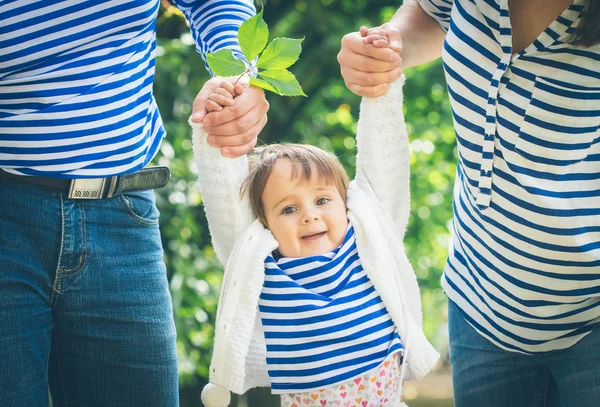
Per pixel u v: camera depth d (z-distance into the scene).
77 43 1.60
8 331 1.63
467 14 1.62
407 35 1.95
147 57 1.72
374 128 1.88
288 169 1.86
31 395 1.66
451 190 6.02
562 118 1.54
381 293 1.80
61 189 1.66
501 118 1.59
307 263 1.81
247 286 1.79
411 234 6.11
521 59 1.55
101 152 1.64
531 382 1.85
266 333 1.78
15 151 1.59
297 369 1.75
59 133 1.60
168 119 4.42
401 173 1.91
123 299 1.73
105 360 1.73
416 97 5.92
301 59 5.16
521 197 1.60
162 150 4.14
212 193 1.86
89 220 1.70
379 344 1.78
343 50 1.85
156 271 1.79
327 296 1.80
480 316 1.81
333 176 1.88
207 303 4.37
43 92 1.59
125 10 1.62
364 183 1.91
